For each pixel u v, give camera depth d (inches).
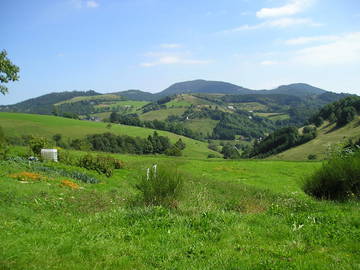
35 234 288.0
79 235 286.8
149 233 296.2
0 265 213.2
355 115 4532.5
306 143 4237.2
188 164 1657.2
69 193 627.5
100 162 1163.9
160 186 427.2
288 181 1212.5
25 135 3804.1
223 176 1337.4
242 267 221.1
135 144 4212.6
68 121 5012.3
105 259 234.8
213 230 307.1
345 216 348.8
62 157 1213.1
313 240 280.5
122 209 391.2
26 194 540.1
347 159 515.2
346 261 233.0
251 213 423.5
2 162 902.4
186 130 6555.1
